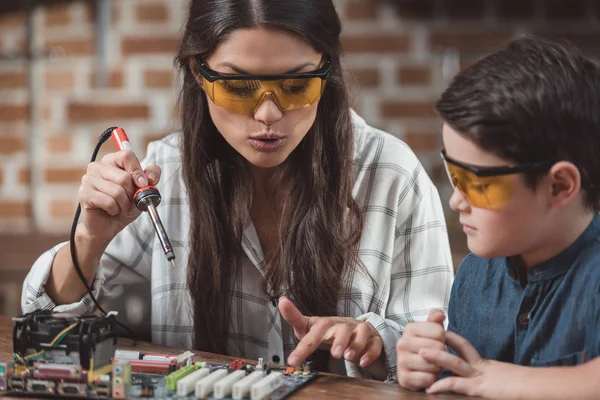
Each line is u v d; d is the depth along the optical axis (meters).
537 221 1.13
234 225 1.58
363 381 1.22
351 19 2.92
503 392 1.10
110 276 1.66
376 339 1.37
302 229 1.55
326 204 1.56
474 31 2.89
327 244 1.55
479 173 1.11
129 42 2.97
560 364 1.17
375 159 1.66
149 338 1.76
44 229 3.03
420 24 2.91
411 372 1.18
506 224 1.13
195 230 1.58
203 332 1.61
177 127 1.63
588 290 1.16
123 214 1.45
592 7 2.86
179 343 1.66
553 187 1.12
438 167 2.90
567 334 1.17
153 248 1.67
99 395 1.11
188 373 1.18
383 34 2.91
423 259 1.65
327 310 1.58
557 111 1.10
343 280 1.58
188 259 1.60
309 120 1.42
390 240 1.63
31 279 1.53
